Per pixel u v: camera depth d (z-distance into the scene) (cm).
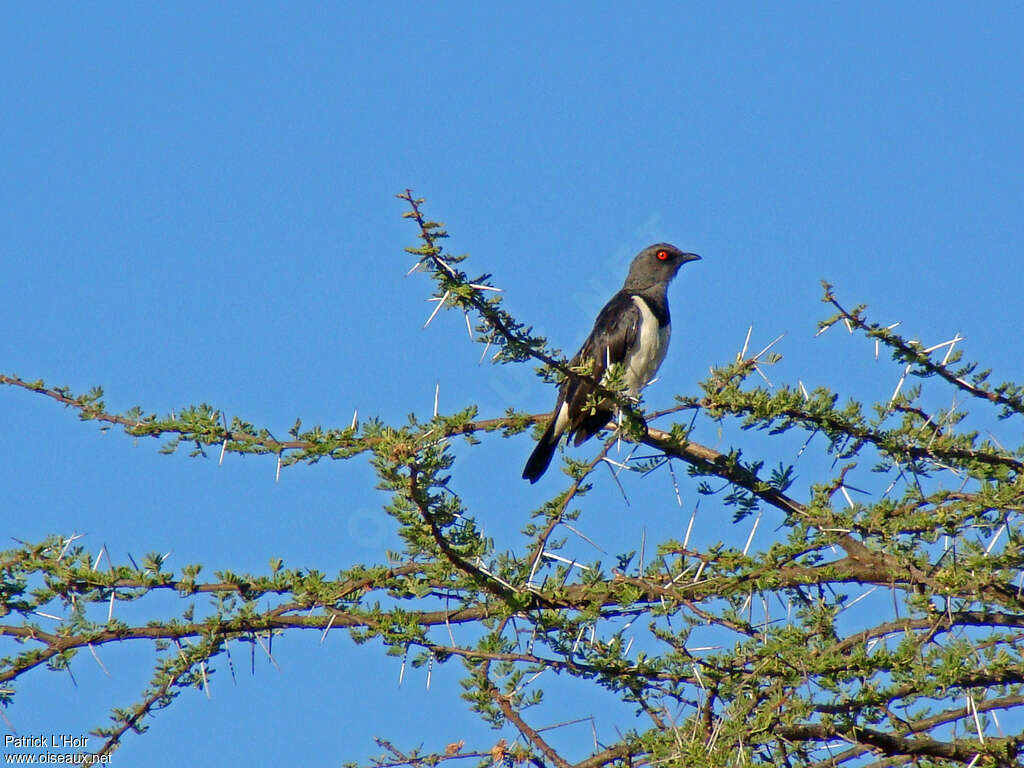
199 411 1159
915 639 982
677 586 1056
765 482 1141
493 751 1021
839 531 1036
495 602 1109
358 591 1108
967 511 1012
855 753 1056
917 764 1013
